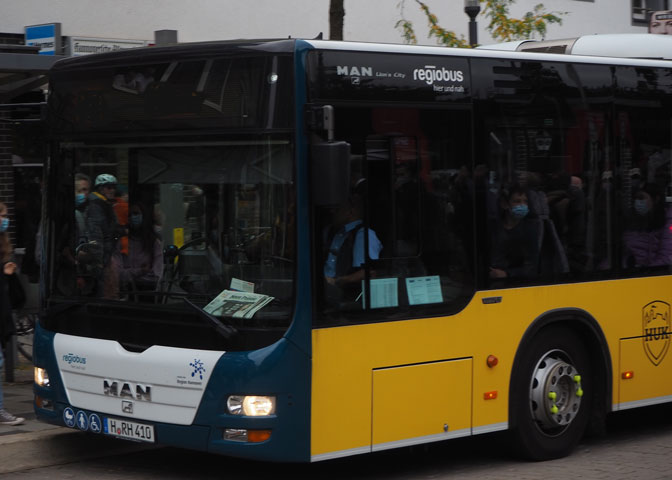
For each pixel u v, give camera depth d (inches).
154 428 279.6
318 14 717.3
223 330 268.1
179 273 281.3
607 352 341.4
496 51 314.3
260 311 267.1
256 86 269.4
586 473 312.7
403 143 288.4
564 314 327.9
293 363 265.0
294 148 265.0
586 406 341.4
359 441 278.7
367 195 279.7
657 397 358.9
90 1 605.3
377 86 282.4
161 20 636.7
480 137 306.5
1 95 507.8
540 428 327.6
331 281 271.6
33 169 586.9
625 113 347.3
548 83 325.7
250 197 271.0
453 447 351.3
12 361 428.8
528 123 319.3
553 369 326.6
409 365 289.3
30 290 463.5
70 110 307.7
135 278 289.6
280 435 265.0
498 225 310.7
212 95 276.5
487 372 308.5
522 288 316.8
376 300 281.6
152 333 283.3
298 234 265.1
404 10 763.4
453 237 300.2
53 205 313.0
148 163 289.1
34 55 446.0
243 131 271.0
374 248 281.1
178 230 282.7
